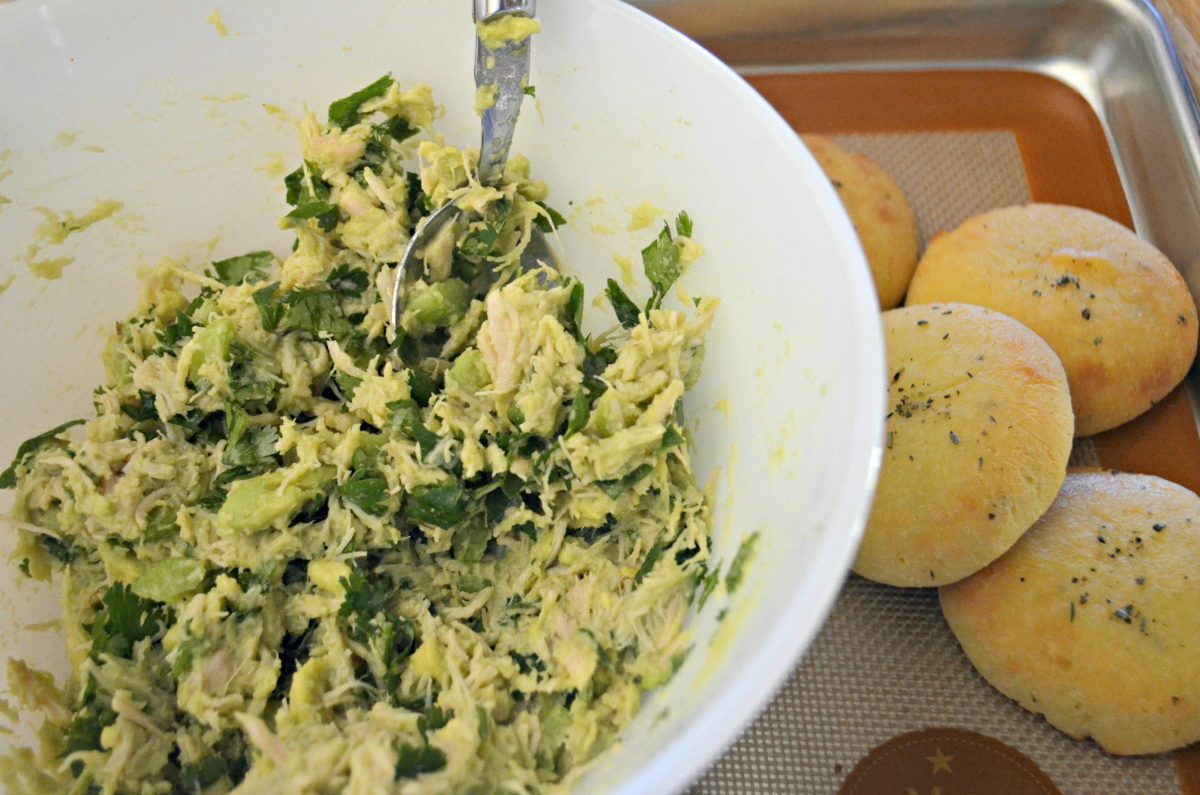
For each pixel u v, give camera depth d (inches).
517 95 13.8
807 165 12.0
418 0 13.7
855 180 17.9
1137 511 14.9
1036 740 14.4
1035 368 15.2
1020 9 19.0
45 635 14.0
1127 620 14.1
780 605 10.4
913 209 18.4
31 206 14.2
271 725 12.8
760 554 11.5
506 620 13.4
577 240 14.9
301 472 13.7
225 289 14.9
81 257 14.8
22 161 13.9
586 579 13.1
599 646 12.5
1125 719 13.9
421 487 13.6
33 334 14.6
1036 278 16.5
